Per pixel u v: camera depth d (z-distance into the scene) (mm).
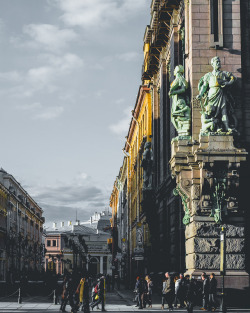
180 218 33781
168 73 40594
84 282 25531
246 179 26859
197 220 26500
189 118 27844
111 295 50719
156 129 46031
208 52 27766
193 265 26406
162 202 40781
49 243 162375
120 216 107438
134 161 71375
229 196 26406
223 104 26766
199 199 26641
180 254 33656
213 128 26625
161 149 41656
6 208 82875
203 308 25984
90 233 164500
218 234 25766
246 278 26031
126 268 78750
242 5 28531
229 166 26109
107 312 28094
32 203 117188
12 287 46062
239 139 26906
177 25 35188
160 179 42625
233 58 27719
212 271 26344
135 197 70250
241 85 27500
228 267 26203
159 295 40688
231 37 27891
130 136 76625
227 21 27969
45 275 48594
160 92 42594
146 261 50625
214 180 26250
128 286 69812
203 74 27656
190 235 27125
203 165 26109
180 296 27516
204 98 27359
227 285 25969
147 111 53031
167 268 38938
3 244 80062
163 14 36406
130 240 77000
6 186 86375
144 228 54531
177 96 28250
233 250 26281
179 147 27422
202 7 28078
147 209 45094
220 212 26234
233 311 24734
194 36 27906
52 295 41469
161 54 41594
